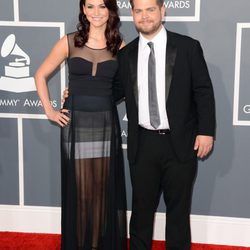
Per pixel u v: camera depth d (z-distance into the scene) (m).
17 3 2.85
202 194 2.97
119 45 2.45
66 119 2.47
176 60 2.26
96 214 2.59
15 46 2.91
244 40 2.74
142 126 2.39
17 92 2.97
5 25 2.88
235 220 2.97
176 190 2.44
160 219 3.04
